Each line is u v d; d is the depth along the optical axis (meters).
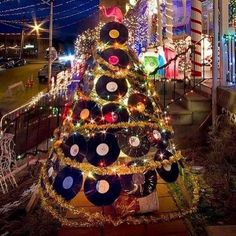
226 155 6.24
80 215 4.34
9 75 36.09
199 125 8.09
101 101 4.29
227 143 6.40
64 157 4.19
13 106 17.22
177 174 4.32
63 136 4.52
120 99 4.29
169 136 4.59
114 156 4.01
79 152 4.09
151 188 4.02
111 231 4.02
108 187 3.92
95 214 4.09
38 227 4.36
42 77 28.52
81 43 18.72
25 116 9.20
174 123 8.06
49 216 4.51
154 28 17.31
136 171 3.99
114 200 3.90
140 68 4.68
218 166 6.00
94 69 4.44
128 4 21.62
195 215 4.50
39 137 8.89
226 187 5.20
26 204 5.20
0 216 4.95
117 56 4.43
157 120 4.46
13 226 4.59
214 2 8.06
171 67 12.08
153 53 12.33
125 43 4.59
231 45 8.16
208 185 5.39
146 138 4.19
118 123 4.14
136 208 4.25
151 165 4.07
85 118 4.24
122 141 4.08
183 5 16.00
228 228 4.11
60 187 4.11
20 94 21.58
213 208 4.69
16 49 67.31
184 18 16.19
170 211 4.43
